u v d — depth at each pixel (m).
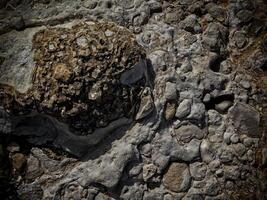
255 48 1.20
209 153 1.10
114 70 1.03
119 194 1.08
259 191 1.10
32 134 1.09
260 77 1.18
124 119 1.08
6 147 1.09
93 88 1.02
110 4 1.15
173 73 1.12
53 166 1.09
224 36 1.20
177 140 1.10
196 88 1.13
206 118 1.12
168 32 1.16
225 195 1.10
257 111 1.14
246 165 1.11
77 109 1.02
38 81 1.03
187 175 1.09
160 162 1.09
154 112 1.09
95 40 1.04
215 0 1.21
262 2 1.24
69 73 1.01
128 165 1.08
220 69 1.17
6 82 1.06
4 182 1.07
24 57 1.07
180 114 1.11
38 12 1.13
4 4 1.15
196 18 1.19
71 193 1.08
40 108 1.03
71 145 1.09
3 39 1.11
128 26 1.15
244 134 1.12
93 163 1.08
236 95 1.15
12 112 1.05
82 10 1.14
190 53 1.15
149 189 1.08
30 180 1.08
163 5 1.18
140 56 1.06
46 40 1.06
